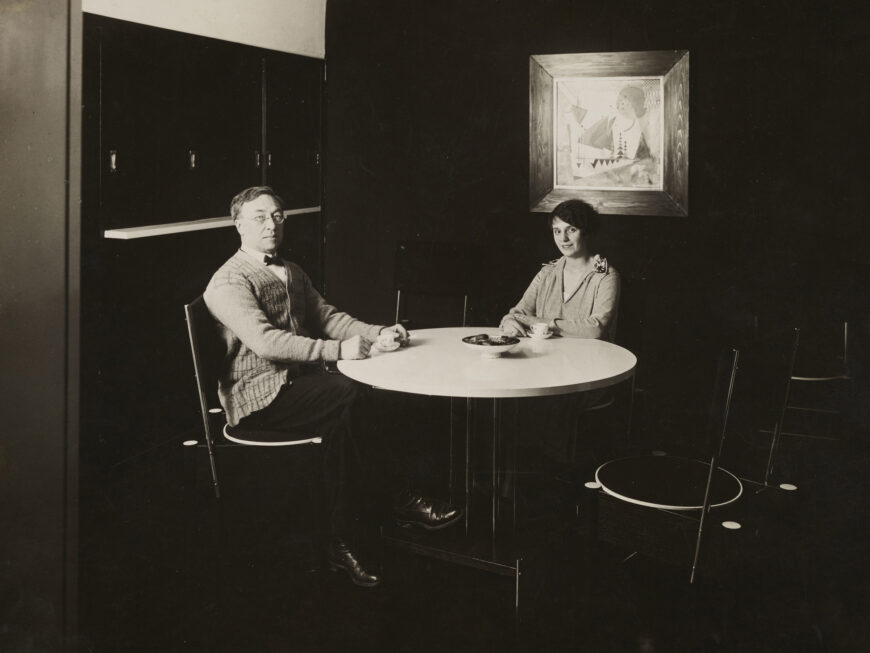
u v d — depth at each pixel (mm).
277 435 2934
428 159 5012
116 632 2518
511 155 4828
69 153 1660
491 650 2439
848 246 4219
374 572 2848
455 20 4836
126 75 3695
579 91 4590
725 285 4477
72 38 1635
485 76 4820
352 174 5199
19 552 1778
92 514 3443
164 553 3104
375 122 5098
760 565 2980
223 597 2773
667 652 2432
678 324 4590
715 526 2701
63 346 1707
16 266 1706
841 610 2684
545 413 3316
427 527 3041
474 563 2826
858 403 4254
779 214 4328
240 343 3047
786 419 4391
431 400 3906
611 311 3490
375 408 3193
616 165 4586
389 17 4973
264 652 2422
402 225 5129
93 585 2830
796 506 3533
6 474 1769
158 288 4078
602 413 3314
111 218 3682
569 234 3562
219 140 4309
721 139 4383
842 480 3799
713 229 4461
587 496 2822
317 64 5086
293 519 3352
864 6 4043
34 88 1656
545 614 2658
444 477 3674
